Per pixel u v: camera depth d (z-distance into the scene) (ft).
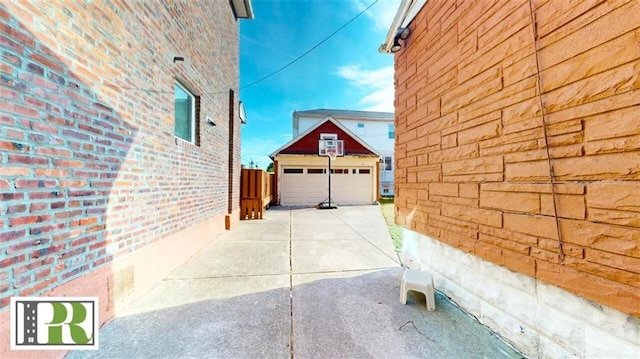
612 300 4.45
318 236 19.71
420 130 10.89
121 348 6.41
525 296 6.27
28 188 5.39
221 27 20.43
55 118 6.05
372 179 44.80
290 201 42.96
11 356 5.02
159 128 11.01
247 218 28.25
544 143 5.62
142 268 9.64
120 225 8.45
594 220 4.73
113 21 8.14
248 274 11.70
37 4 5.63
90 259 7.12
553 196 5.44
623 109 4.31
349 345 6.60
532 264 5.92
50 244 5.88
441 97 9.45
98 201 7.45
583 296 4.90
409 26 11.74
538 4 5.76
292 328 7.35
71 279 6.45
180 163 13.05
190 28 14.15
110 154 7.98
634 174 4.17
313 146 46.55
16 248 5.13
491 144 7.13
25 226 5.31
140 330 7.22
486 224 7.31
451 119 8.87
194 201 14.89
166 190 11.60
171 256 12.00
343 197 44.11
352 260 13.82
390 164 74.79
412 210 11.57
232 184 23.41
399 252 15.34
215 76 18.85
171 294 9.61
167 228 11.69
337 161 44.04
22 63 5.30
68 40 6.44
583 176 4.90
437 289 9.89
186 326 7.44
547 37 5.56
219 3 19.89
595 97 4.69
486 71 7.30
